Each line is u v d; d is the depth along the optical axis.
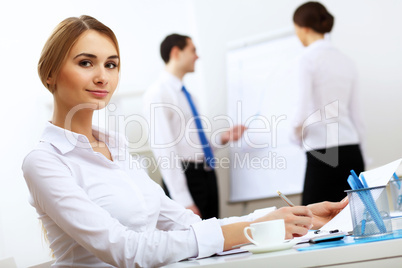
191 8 4.26
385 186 0.97
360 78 3.74
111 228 1.07
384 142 3.67
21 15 3.98
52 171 1.13
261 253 0.95
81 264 1.18
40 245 3.79
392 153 3.65
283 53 3.99
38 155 1.15
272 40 4.05
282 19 4.01
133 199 1.23
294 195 3.92
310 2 3.22
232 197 4.14
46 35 4.01
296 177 3.91
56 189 1.11
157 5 4.29
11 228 3.78
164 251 1.04
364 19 3.74
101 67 1.22
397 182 1.34
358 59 3.75
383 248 0.81
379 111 3.69
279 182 3.97
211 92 4.25
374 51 3.71
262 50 4.07
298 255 0.83
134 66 4.27
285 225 1.06
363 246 0.81
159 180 4.05
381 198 0.95
